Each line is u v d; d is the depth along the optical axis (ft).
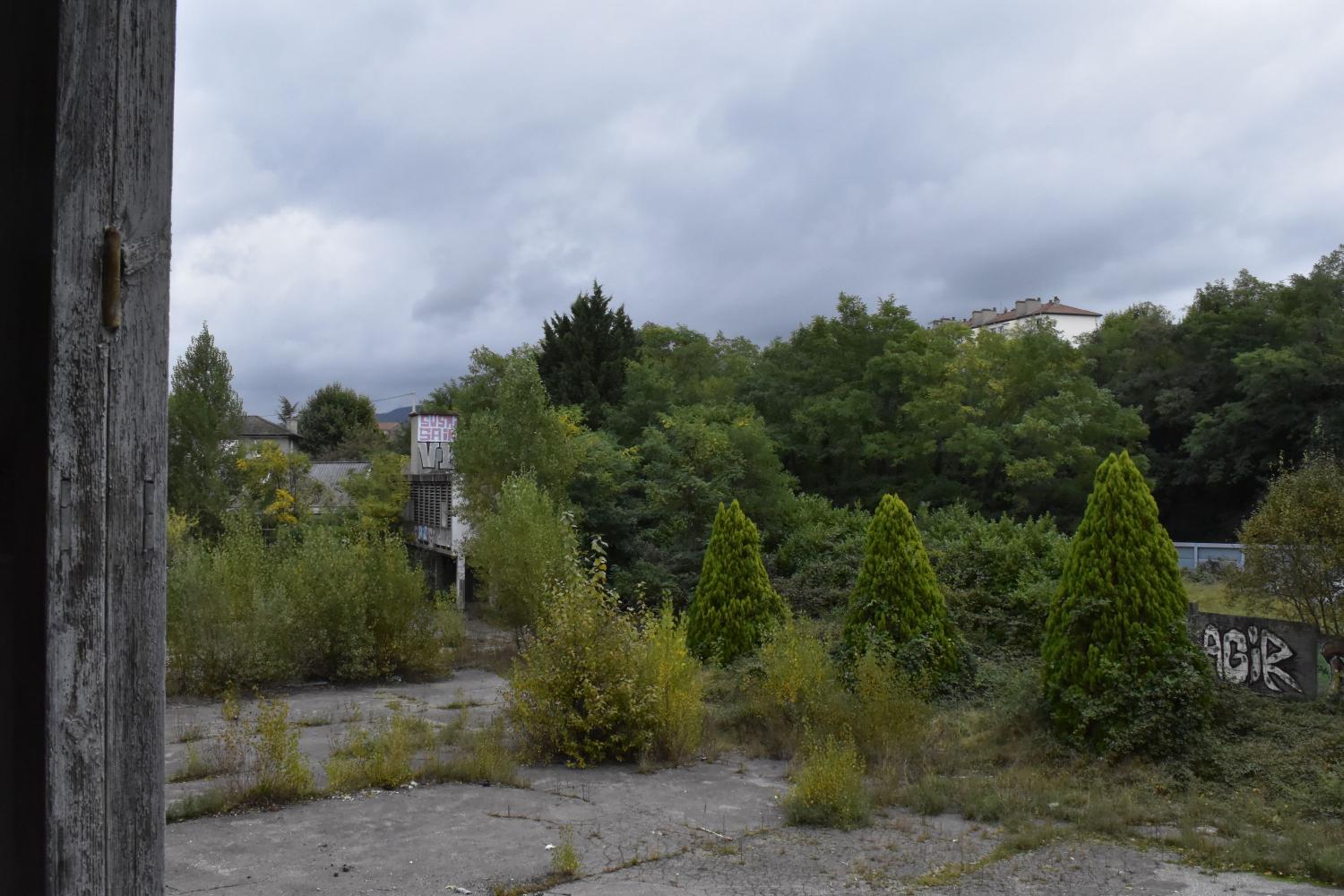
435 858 19.16
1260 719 26.89
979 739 29.25
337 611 46.88
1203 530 144.77
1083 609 27.94
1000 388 117.50
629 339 126.00
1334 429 120.78
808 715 30.09
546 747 29.25
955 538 57.36
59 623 4.89
